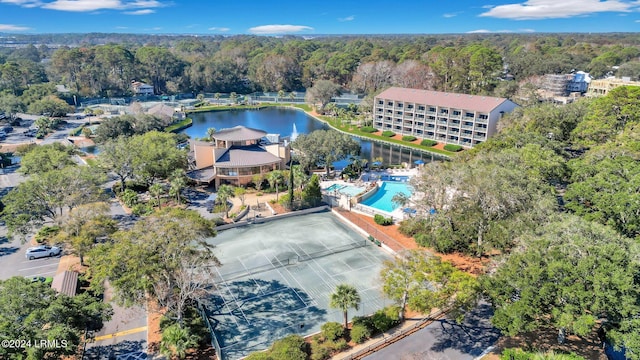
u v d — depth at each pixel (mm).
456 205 58062
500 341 40656
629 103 83688
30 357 27953
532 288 35219
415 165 107688
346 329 42188
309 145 93750
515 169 58219
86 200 62344
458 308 39281
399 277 40469
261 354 37062
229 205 78250
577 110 92000
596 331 40938
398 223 70312
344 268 56062
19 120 151000
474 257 57969
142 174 80188
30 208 58906
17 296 32344
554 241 38062
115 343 40594
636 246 36500
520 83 173000
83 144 125375
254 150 93250
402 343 40906
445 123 125438
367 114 162375
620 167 56281
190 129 160250
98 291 40375
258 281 52688
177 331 37688
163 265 38719
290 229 69125
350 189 88375
